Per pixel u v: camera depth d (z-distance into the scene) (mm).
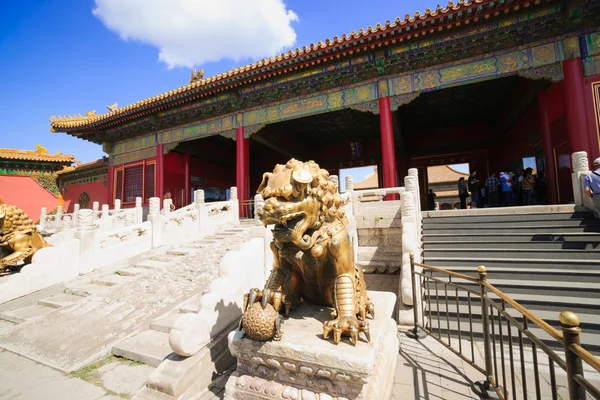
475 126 21422
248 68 14367
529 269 7004
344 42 12508
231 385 3338
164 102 16875
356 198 10367
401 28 11625
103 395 4082
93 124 19625
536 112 14586
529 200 13258
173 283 7352
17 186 26312
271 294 3236
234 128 17500
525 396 2934
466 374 4453
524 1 10344
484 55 12531
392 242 9828
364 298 3500
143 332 5578
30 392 4156
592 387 1835
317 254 3131
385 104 13922
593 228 7883
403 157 22234
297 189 2988
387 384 3570
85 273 9031
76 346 5254
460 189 17125
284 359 3053
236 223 13844
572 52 11125
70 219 18062
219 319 4625
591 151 10586
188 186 22078
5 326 6531
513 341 5383
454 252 8172
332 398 2900
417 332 5734
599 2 10156
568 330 2080
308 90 15594
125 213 15203
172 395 3672
